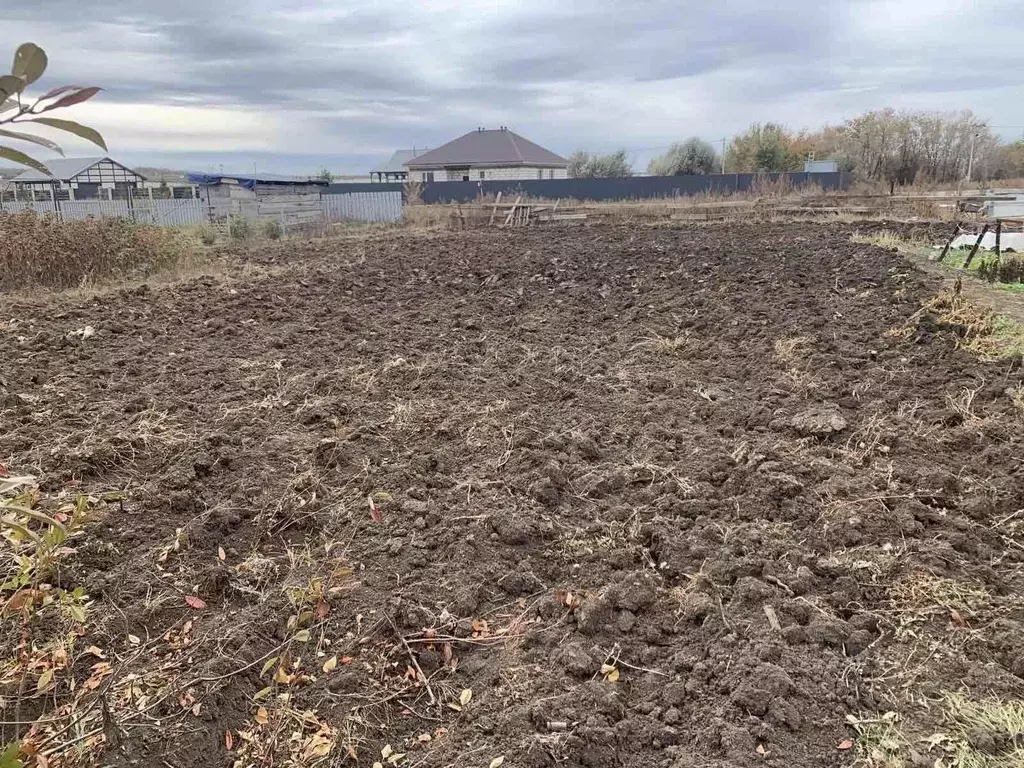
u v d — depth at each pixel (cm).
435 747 219
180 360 579
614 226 1981
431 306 834
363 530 330
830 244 1280
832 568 295
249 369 562
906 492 354
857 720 219
